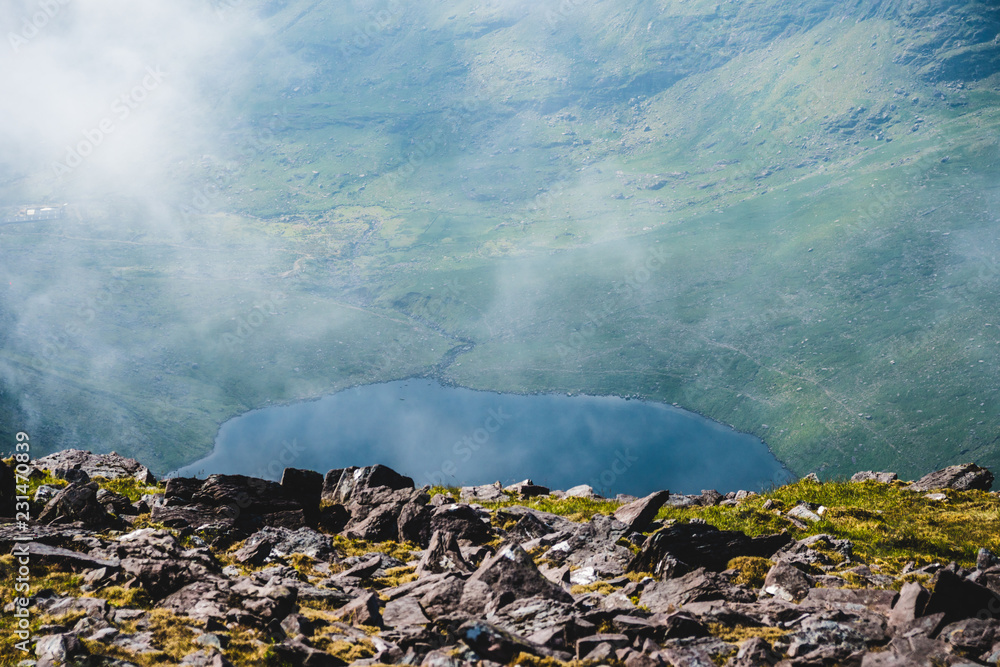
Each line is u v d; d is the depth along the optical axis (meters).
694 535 19.08
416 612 14.09
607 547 19.91
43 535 16.81
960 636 12.21
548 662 11.52
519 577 14.91
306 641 12.14
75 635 11.41
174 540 16.70
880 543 22.48
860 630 13.02
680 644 12.52
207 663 10.98
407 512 21.70
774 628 13.52
